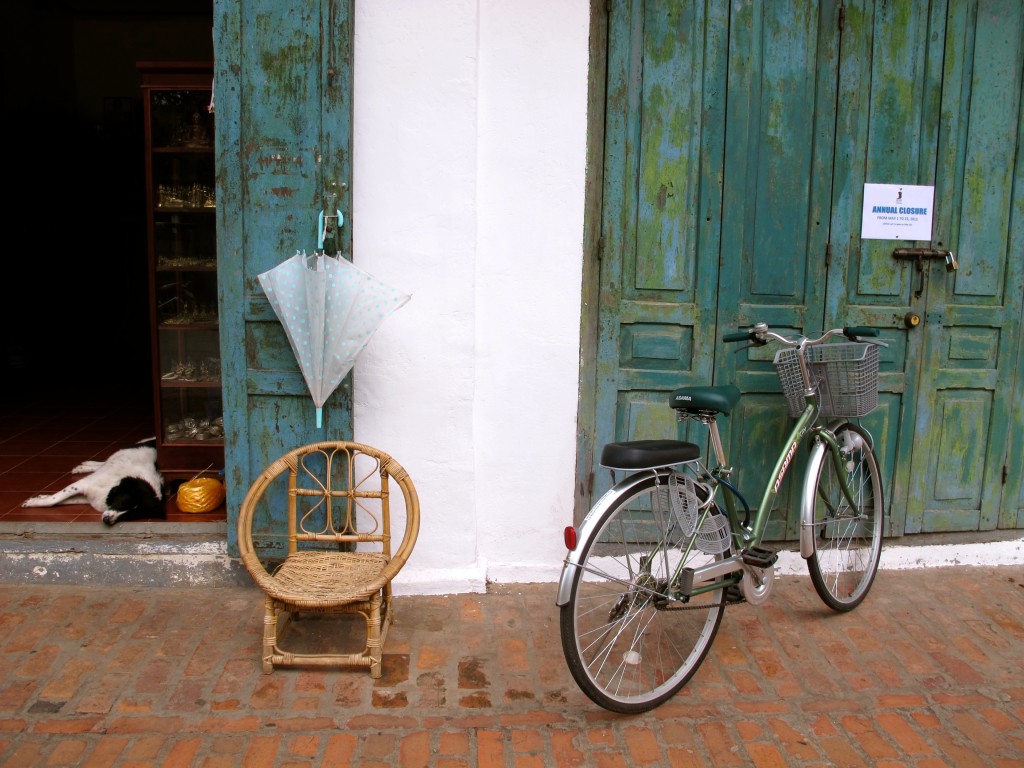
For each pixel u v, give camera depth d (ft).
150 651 9.48
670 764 7.83
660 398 11.50
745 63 11.09
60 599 10.61
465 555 11.11
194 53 24.08
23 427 18.22
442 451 10.85
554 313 10.91
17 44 21.75
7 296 23.53
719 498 11.79
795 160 11.35
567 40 10.48
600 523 8.11
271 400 10.49
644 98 10.96
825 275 11.62
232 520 10.71
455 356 10.66
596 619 9.55
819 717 8.59
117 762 7.64
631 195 11.10
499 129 10.53
